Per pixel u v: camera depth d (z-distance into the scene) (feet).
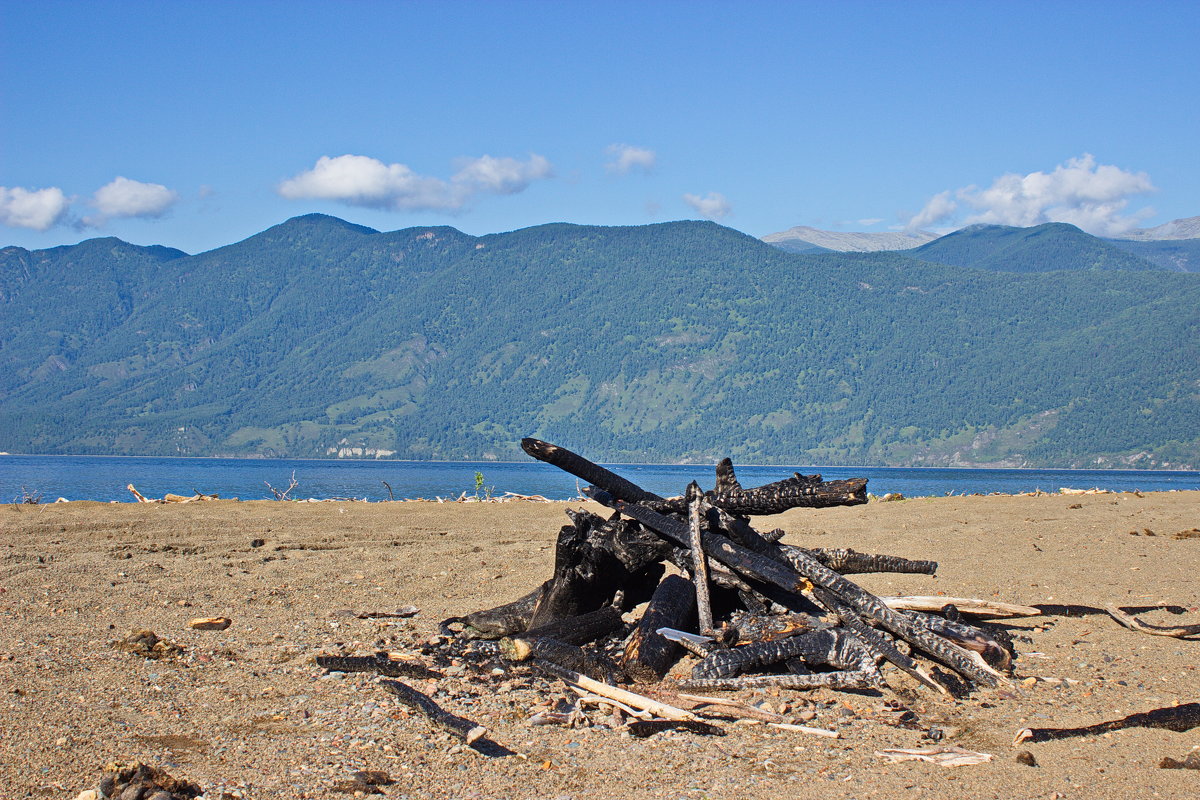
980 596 32.17
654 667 22.35
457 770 16.60
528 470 442.91
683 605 24.66
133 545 43.14
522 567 38.42
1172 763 16.90
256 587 33.37
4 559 38.27
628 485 26.23
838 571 26.58
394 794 15.52
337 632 26.68
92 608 29.35
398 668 22.68
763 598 24.90
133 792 14.73
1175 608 29.66
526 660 23.26
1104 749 17.89
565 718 19.31
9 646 24.03
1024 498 75.82
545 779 16.29
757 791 15.84
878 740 18.45
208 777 15.90
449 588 33.73
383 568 37.96
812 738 18.51
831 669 22.75
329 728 18.56
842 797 15.58
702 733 18.76
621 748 17.83
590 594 25.59
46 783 15.38
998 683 22.11
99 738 17.48
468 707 20.15
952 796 15.66
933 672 22.31
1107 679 22.63
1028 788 15.99
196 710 19.43
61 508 58.13
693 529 24.75
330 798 15.24
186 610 29.43
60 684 20.76
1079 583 34.40
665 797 15.57
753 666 22.47
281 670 22.65
